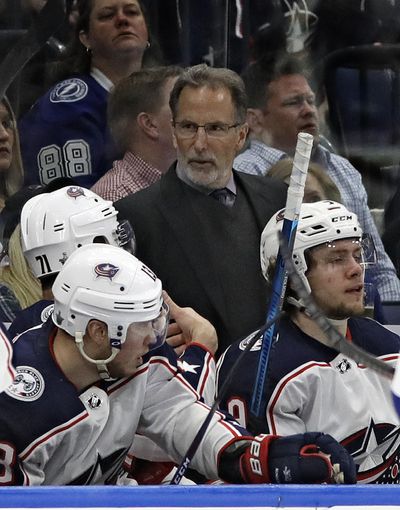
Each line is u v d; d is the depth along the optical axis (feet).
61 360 30.78
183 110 41.73
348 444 34.88
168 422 32.45
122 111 47.67
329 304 35.17
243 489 25.46
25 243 37.17
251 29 49.06
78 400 30.60
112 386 31.55
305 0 48.88
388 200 48.93
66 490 25.26
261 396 33.86
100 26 47.83
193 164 41.70
